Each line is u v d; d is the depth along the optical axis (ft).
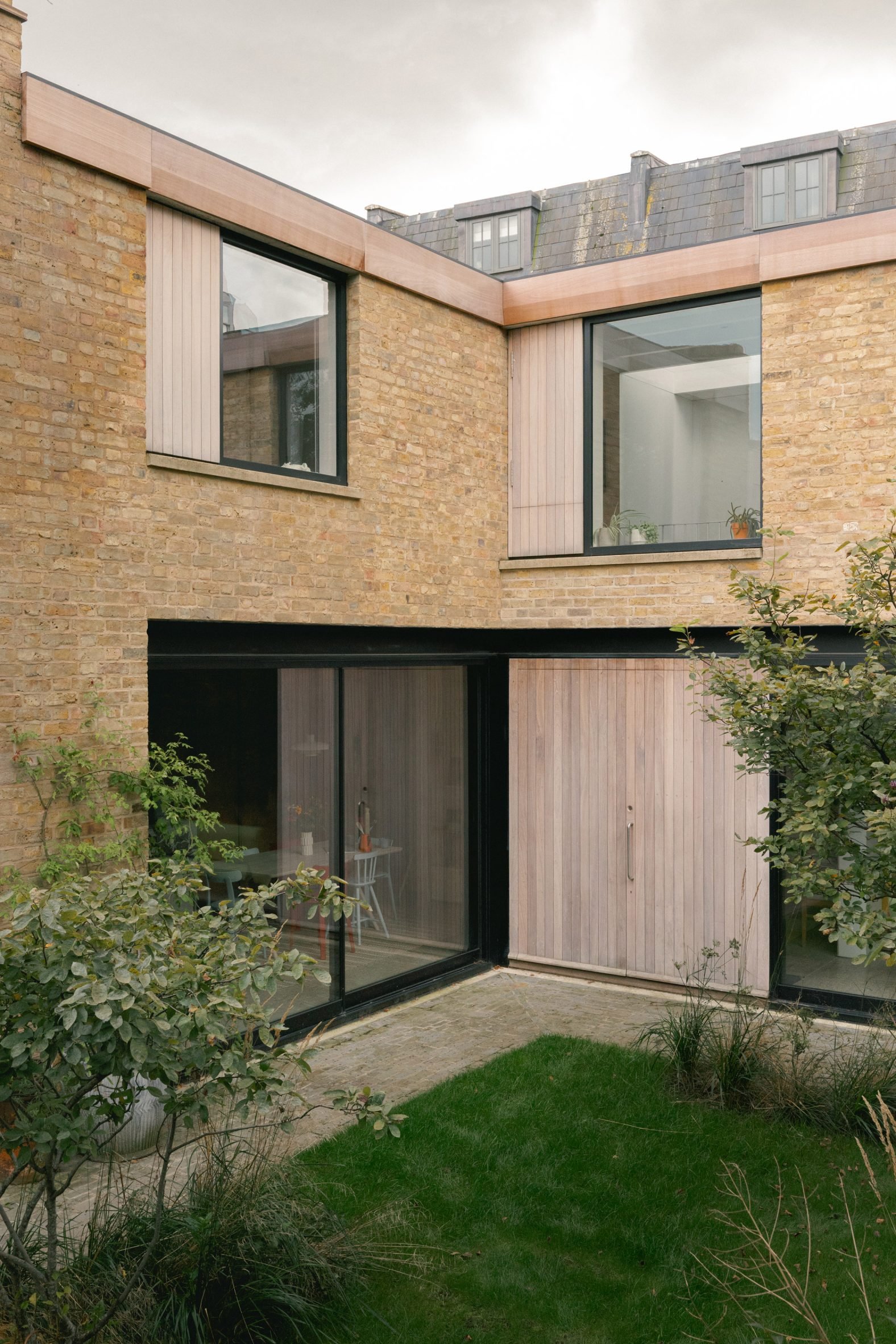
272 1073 12.77
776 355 30.27
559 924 34.40
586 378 33.94
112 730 22.45
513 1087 23.73
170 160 23.63
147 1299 13.84
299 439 28.02
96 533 22.20
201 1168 16.60
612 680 33.30
